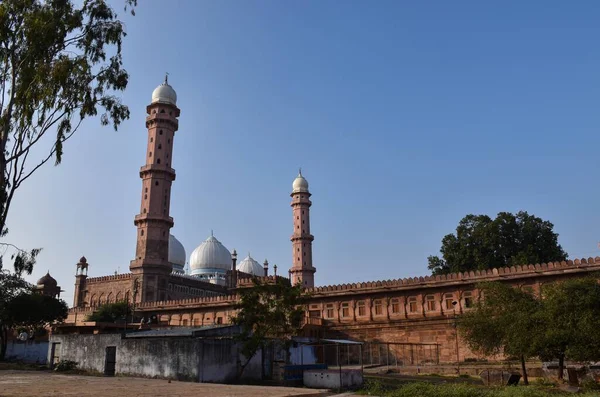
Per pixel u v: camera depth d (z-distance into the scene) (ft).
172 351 96.32
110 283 243.81
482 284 95.30
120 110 89.61
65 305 180.34
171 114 232.94
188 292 245.24
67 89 83.51
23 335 162.81
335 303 171.73
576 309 77.41
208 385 78.33
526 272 142.20
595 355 74.38
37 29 79.46
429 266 211.00
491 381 85.71
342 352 164.35
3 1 80.02
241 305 101.35
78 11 85.05
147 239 218.59
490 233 191.62
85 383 79.05
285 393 65.00
